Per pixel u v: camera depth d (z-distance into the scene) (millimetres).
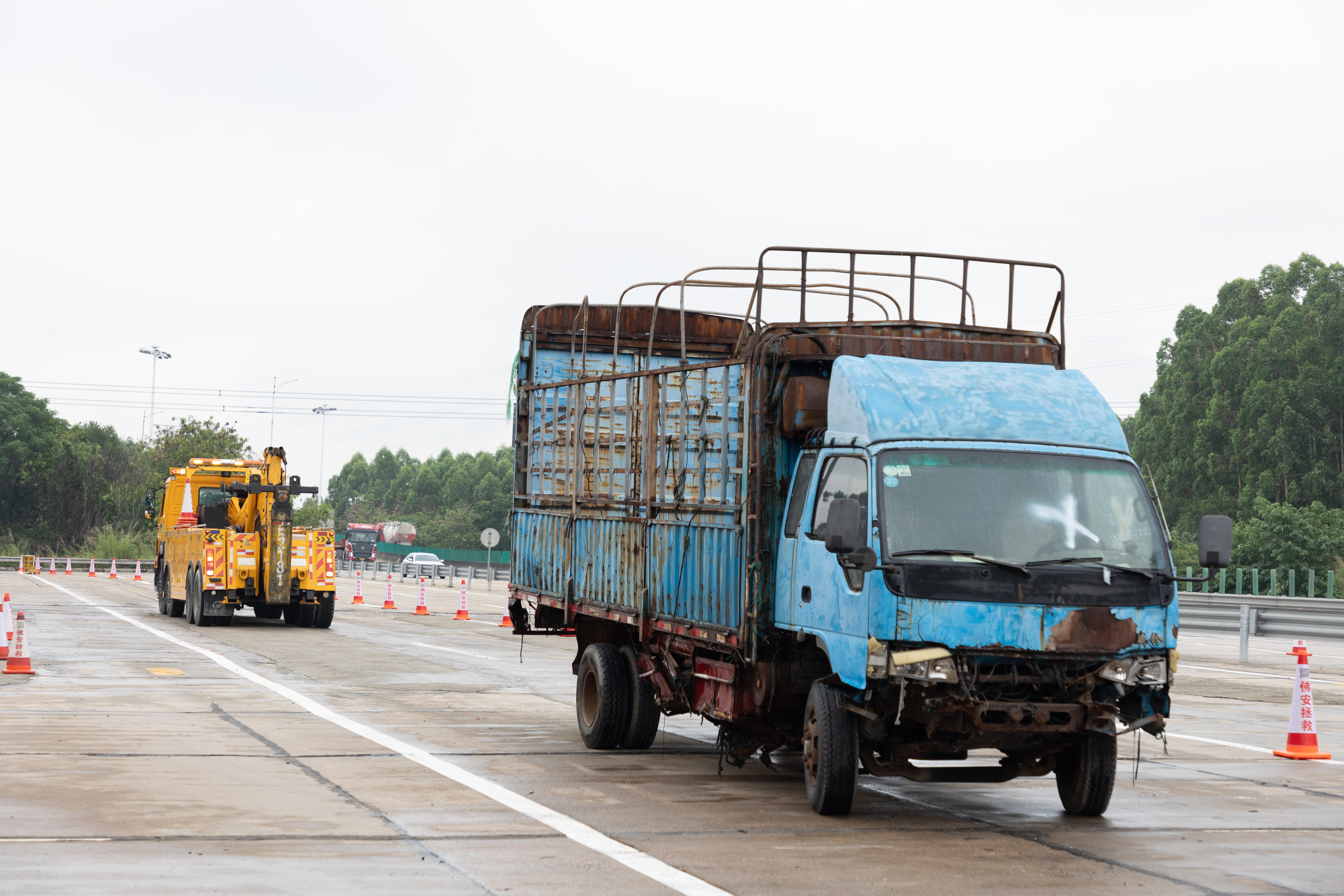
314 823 11180
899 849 10562
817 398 12586
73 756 14430
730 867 9797
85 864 9547
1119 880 9648
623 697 15773
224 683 22750
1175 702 22594
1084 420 12008
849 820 11797
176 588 40500
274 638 34000
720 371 13438
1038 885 9422
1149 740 17828
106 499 125188
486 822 11375
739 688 13078
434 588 76000
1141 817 12227
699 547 13547
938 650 10719
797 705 12859
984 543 11102
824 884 9320
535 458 18484
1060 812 12484
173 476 43688
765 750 13984
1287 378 104812
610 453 15938
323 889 8961
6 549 112500
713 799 12766
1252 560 74875
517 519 18766
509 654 30609
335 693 21562
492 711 19609
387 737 16594
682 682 14516
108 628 36000
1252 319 110000
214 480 42094
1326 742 17766
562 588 17000
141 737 16016
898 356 12875
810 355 12688
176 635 34000
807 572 11969
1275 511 74250
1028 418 11836
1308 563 72688
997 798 13273
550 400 18031
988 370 12289
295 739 16172
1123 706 11391
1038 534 11242
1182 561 74062
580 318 18734
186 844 10289
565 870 9625
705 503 13508
